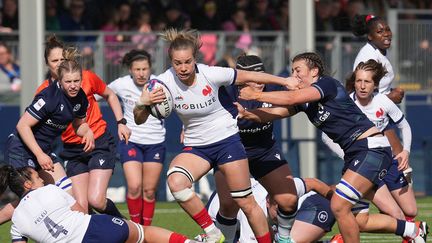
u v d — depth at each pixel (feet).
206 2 197.06
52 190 82.79
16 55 178.50
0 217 92.48
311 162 166.40
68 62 91.30
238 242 96.58
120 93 118.32
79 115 95.20
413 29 185.37
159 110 83.92
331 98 86.69
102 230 82.38
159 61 175.73
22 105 163.22
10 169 85.71
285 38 188.03
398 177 100.99
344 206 86.69
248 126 90.99
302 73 88.48
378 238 112.27
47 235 81.71
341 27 201.05
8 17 186.80
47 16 181.47
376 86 99.60
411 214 101.45
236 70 84.79
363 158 86.63
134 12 190.90
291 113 89.10
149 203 117.91
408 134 101.86
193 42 82.07
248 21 200.13
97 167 101.35
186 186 85.25
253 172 93.66
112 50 175.73
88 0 188.75
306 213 92.32
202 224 86.43
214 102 84.53
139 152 116.67
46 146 95.09
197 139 85.87
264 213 87.71
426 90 186.29
